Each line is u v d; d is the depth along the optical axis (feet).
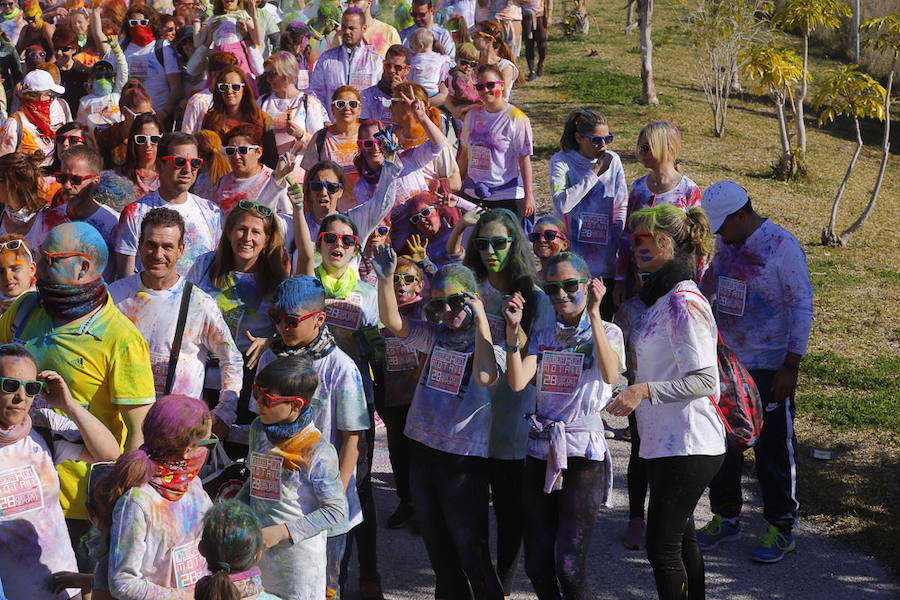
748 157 71.61
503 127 38.55
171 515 16.47
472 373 21.34
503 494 23.25
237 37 49.44
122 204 28.45
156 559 16.40
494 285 22.22
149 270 21.88
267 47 57.67
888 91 55.77
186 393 22.29
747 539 28.14
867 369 39.24
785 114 86.22
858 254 54.44
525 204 39.14
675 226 21.18
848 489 30.32
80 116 47.03
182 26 53.88
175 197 27.27
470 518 21.45
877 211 62.39
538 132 74.18
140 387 19.89
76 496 19.90
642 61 83.25
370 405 24.20
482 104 39.06
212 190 31.73
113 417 20.10
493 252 21.56
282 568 18.19
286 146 41.29
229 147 29.96
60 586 18.30
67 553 18.78
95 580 16.88
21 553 18.03
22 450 18.12
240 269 24.70
